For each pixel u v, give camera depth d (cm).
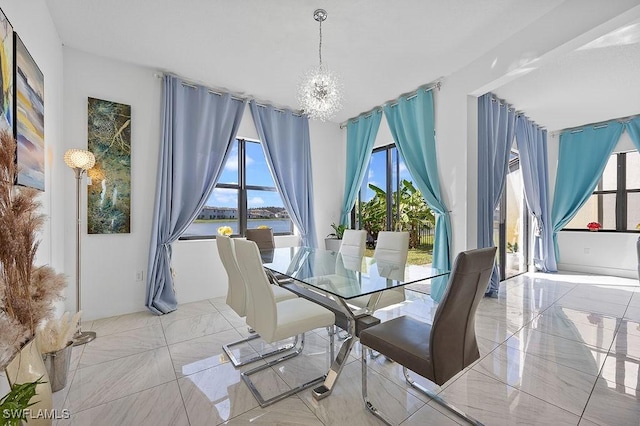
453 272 127
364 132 468
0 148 110
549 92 365
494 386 179
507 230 498
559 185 535
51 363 172
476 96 331
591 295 377
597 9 202
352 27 253
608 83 341
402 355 144
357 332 198
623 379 186
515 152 501
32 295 126
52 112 240
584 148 507
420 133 367
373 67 321
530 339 245
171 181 331
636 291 395
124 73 310
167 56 299
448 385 181
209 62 310
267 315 170
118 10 231
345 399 169
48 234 226
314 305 205
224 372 198
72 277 280
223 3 223
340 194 521
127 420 151
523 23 249
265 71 329
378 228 483
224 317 302
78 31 258
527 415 153
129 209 310
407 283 199
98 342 243
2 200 112
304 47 283
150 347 234
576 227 541
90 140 289
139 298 319
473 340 154
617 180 498
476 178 342
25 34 180
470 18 242
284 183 436
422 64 316
